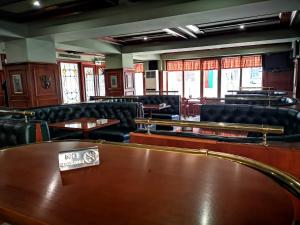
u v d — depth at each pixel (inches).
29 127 107.1
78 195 32.5
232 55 350.0
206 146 71.2
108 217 26.9
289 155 61.7
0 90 289.1
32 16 183.0
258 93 261.7
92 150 45.2
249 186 34.4
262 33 245.1
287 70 319.0
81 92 364.8
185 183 35.8
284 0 123.3
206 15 148.9
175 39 282.5
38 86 215.0
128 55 323.9
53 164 46.0
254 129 63.2
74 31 186.2
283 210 27.8
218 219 26.0
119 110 183.8
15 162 47.7
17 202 31.0
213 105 169.9
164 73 412.2
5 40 211.5
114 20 169.0
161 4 152.8
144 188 34.3
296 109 127.6
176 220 26.0
